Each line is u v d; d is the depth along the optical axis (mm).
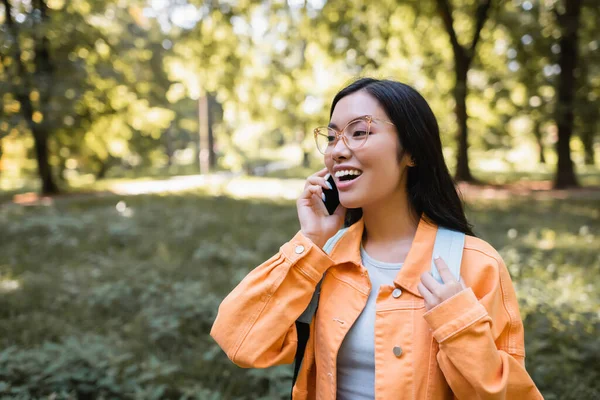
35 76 12984
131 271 5871
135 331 4141
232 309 1318
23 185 23234
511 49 16828
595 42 15664
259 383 3252
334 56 15891
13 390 2826
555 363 3266
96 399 2973
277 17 15625
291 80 17844
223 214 10773
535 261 5773
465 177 17219
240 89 18234
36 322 4359
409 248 1320
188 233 8320
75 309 4793
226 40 16047
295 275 1304
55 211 10641
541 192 14820
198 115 35719
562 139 15984
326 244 1452
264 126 29000
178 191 16547
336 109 1311
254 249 7508
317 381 1306
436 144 1304
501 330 1165
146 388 3053
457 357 1037
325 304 1314
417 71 17938
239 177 25188
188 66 16594
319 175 1409
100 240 7938
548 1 15148
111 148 19078
